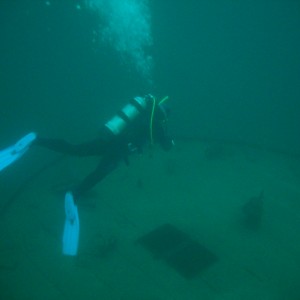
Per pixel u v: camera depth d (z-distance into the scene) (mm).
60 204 6480
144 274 4664
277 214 5973
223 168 7629
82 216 6027
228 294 4281
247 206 5660
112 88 14453
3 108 12219
